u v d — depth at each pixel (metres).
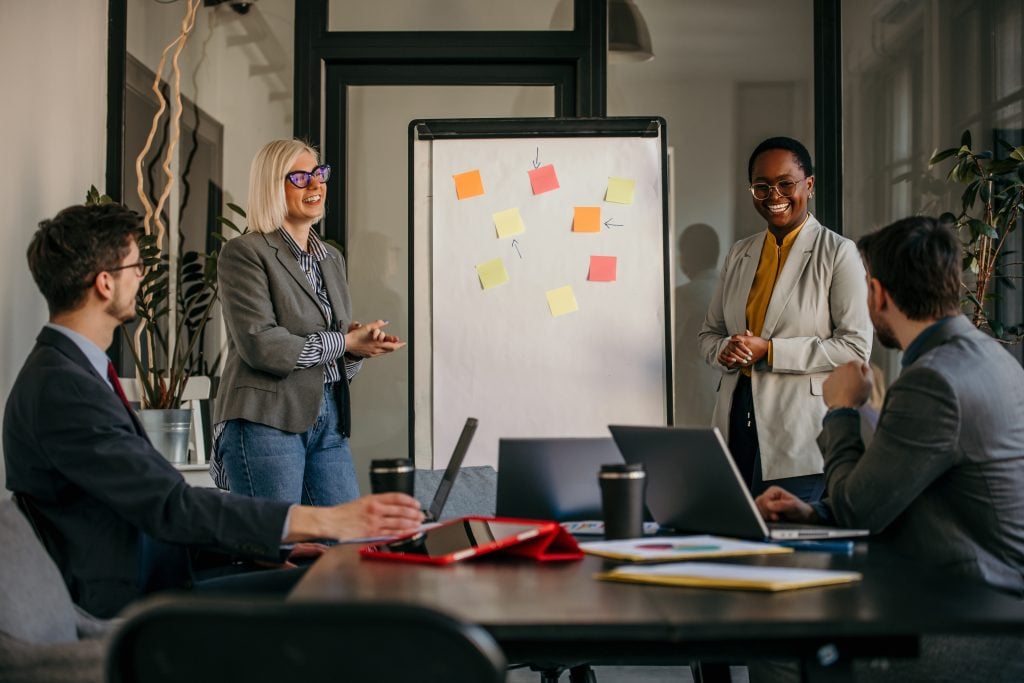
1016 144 4.20
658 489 1.87
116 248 2.10
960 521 1.89
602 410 3.48
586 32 4.24
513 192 3.52
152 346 3.93
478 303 3.50
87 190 4.13
